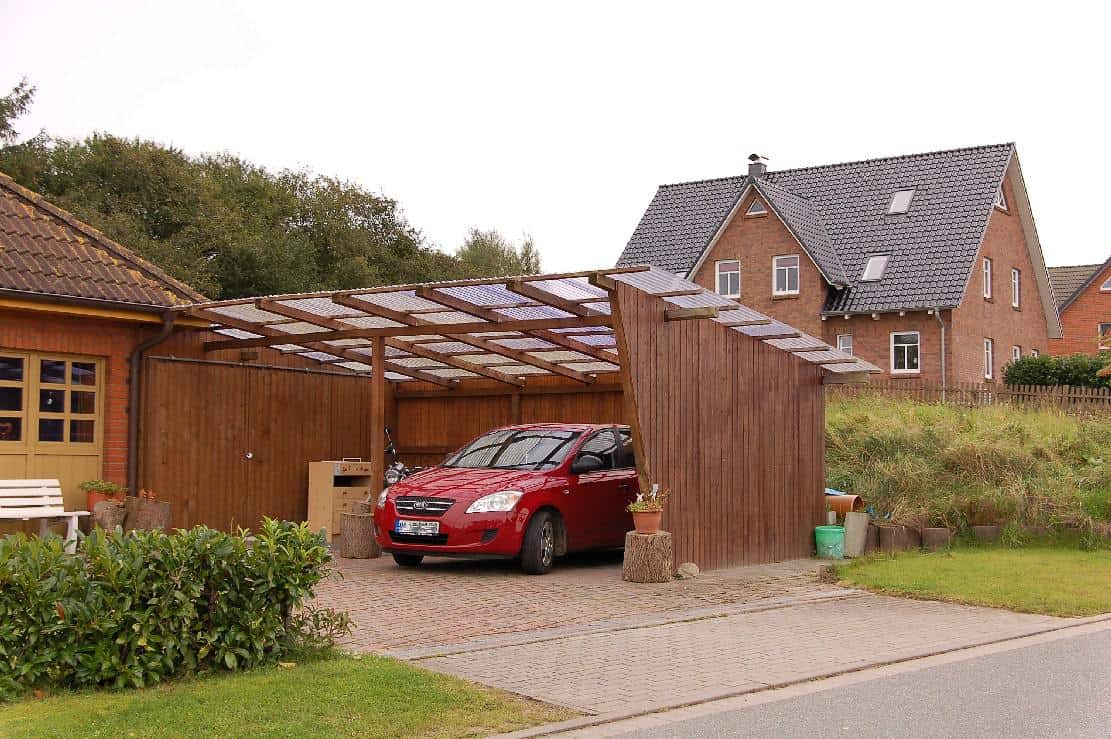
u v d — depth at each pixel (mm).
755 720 7094
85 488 14461
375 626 10055
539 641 9539
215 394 16469
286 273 40562
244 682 7391
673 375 13930
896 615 11266
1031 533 17219
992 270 39969
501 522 13266
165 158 40719
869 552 16328
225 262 39469
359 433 18922
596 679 8156
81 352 14797
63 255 15086
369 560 14797
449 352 16922
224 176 46781
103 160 39406
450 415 19344
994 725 6941
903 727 6902
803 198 41812
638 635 9930
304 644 8297
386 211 49688
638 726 6953
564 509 13984
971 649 9680
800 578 13898
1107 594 12414
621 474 15031
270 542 8008
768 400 15867
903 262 37594
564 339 15352
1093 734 6734
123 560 7355
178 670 7531
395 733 6527
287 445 17594
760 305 38750
